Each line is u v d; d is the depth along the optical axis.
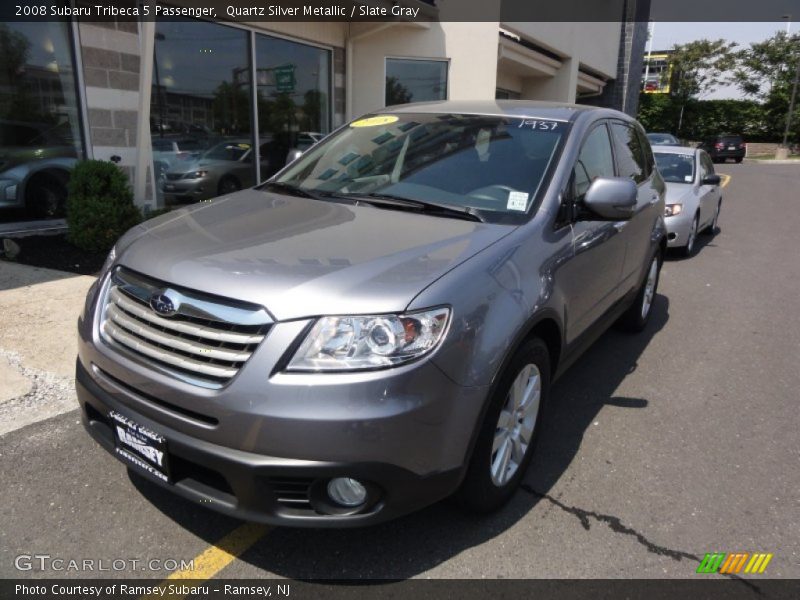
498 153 3.43
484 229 2.84
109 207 6.38
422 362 2.20
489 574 2.49
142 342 2.42
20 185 6.85
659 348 5.12
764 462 3.41
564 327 3.12
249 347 2.18
